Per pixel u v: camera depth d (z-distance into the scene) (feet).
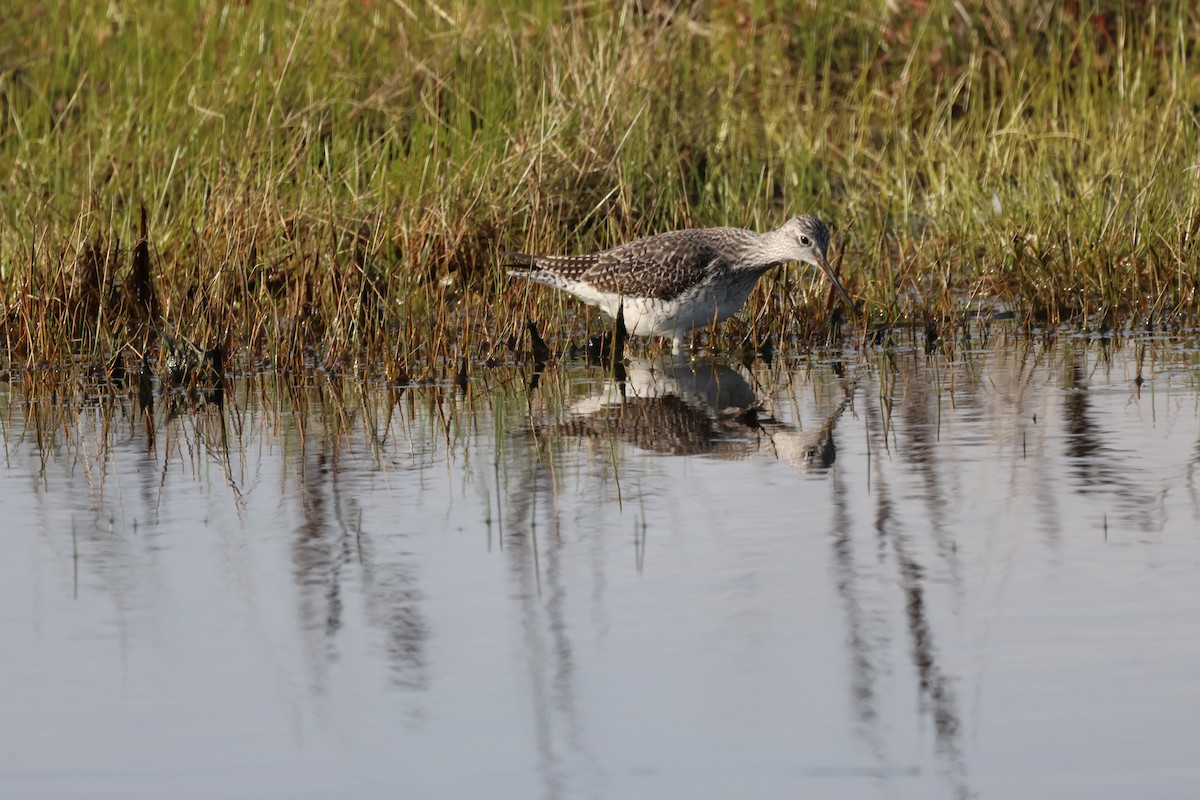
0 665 24.73
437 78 63.46
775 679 23.80
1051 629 25.17
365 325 50.14
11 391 45.73
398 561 29.19
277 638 25.62
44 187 58.54
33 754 22.00
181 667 24.62
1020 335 50.62
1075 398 41.09
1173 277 52.42
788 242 48.65
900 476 33.99
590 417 40.75
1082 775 20.86
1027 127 63.77
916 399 41.73
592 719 22.75
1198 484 32.50
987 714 22.52
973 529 30.12
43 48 70.03
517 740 22.18
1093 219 55.93
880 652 24.61
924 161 62.23
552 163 58.80
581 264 49.67
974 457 35.37
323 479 34.96
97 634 25.91
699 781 21.04
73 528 31.48
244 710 23.22
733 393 43.57
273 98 62.49
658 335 51.90
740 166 62.69
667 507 32.19
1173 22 68.13
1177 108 61.77
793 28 70.74
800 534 30.14
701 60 68.44
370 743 22.16
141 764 21.71
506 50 66.18
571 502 32.73
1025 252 54.80
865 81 68.03
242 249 51.88
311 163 59.21
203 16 70.33
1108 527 29.89
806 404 41.78
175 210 57.62
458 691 23.67
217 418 41.57
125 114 63.10
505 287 52.31
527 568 28.60
